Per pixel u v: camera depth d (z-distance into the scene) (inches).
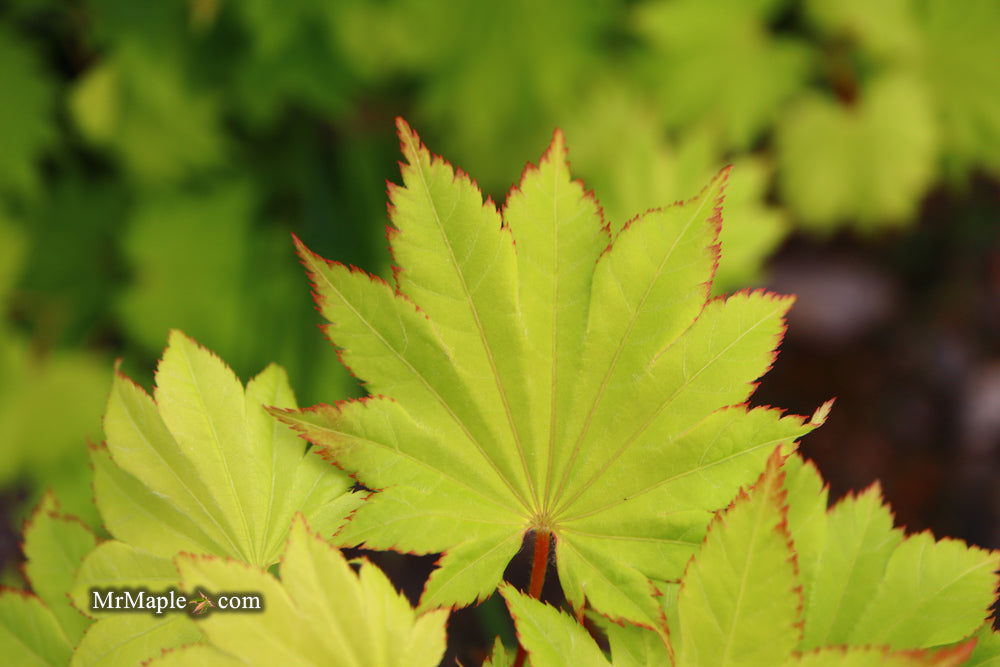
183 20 52.1
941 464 82.6
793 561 24.0
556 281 24.8
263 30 49.6
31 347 55.4
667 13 52.7
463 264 24.7
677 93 52.7
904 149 52.9
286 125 58.9
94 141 53.5
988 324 89.7
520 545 24.8
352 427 24.7
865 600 25.1
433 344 24.8
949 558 25.2
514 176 54.6
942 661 23.9
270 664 24.1
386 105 60.2
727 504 24.5
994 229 92.0
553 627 24.5
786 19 53.4
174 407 25.0
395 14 51.6
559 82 52.3
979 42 52.4
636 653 24.6
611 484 24.7
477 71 53.0
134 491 25.0
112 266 57.7
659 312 24.7
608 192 36.8
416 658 24.2
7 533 54.6
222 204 56.5
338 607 24.2
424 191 24.7
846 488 81.0
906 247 94.1
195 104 53.9
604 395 24.8
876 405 86.6
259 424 25.1
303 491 25.0
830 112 53.4
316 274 24.7
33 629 25.4
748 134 52.9
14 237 54.6
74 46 53.8
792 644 24.1
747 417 24.5
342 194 58.8
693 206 24.7
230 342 54.4
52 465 51.3
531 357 24.8
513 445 24.8
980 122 53.5
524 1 52.2
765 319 24.6
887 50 52.4
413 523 24.7
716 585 24.1
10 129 52.5
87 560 24.9
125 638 24.7
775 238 36.8
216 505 25.0
